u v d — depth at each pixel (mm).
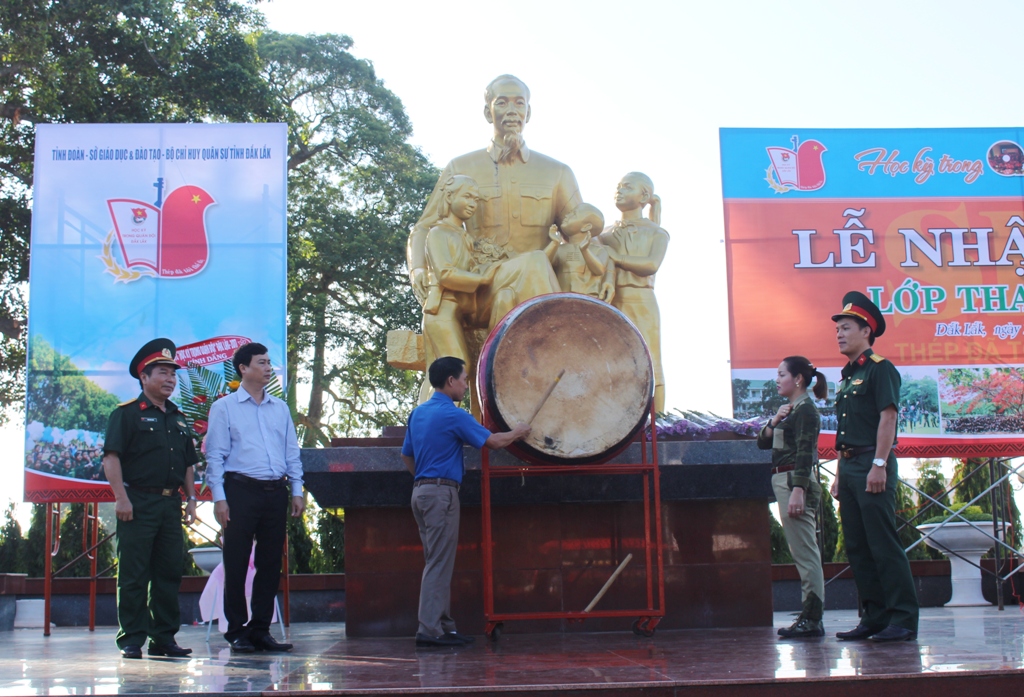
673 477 6844
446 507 5883
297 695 3955
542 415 6203
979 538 11117
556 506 6824
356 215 21312
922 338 10461
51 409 9672
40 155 9977
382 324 20719
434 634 5797
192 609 11430
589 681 4109
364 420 21938
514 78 8273
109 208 9969
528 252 7434
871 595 5852
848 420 5957
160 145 10078
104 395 9734
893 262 10547
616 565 6797
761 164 10625
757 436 7012
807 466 5980
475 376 7617
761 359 10375
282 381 9875
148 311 9883
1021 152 10719
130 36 17172
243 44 18391
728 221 10547
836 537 13281
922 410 10352
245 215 10055
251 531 6074
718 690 4027
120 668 5113
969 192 10664
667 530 6883
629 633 6504
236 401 6219
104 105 17453
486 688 3996
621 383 6305
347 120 22000
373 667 4828
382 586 6770
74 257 9891
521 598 6715
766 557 6902
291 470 6328
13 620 11250
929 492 13414
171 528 6027
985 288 10539
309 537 13688
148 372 6105
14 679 4625
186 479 6281
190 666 5148
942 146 10719
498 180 8180
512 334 6250
